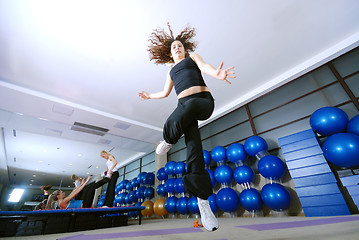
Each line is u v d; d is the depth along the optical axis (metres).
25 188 14.84
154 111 5.05
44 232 2.29
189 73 0.83
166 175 5.12
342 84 3.16
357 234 0.83
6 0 2.43
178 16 2.74
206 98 0.75
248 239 0.94
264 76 3.99
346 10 2.79
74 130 5.52
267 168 2.98
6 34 2.85
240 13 2.76
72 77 3.74
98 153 7.74
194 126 0.77
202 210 0.71
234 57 3.50
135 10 2.62
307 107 3.52
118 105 4.71
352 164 2.28
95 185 3.72
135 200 5.96
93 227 2.70
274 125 3.92
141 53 3.30
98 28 2.84
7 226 2.10
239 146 3.67
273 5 2.68
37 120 4.86
